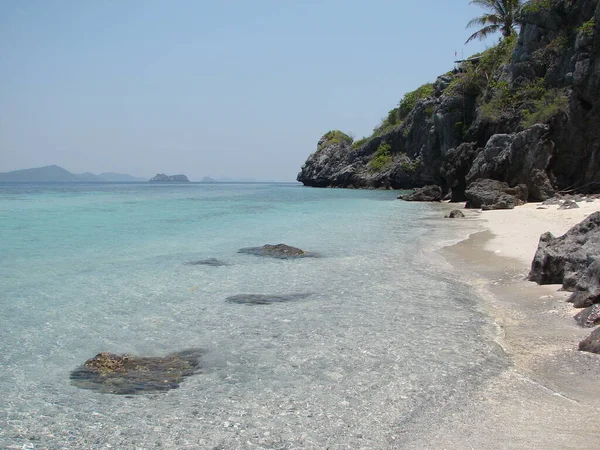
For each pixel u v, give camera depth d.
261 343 8.18
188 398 6.26
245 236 20.88
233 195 64.38
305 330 8.80
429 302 10.57
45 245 18.34
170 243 18.91
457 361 7.29
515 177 36.56
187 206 40.41
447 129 52.81
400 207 38.56
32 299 10.91
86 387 6.62
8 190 85.31
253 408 5.96
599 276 9.49
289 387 6.52
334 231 22.55
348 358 7.47
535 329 8.65
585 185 34.78
